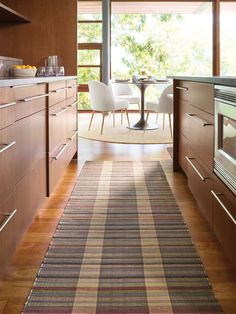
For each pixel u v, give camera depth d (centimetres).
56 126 302
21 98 198
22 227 205
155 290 168
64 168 348
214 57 1009
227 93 178
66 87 354
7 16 386
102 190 321
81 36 1002
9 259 179
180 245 214
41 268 187
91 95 642
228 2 991
